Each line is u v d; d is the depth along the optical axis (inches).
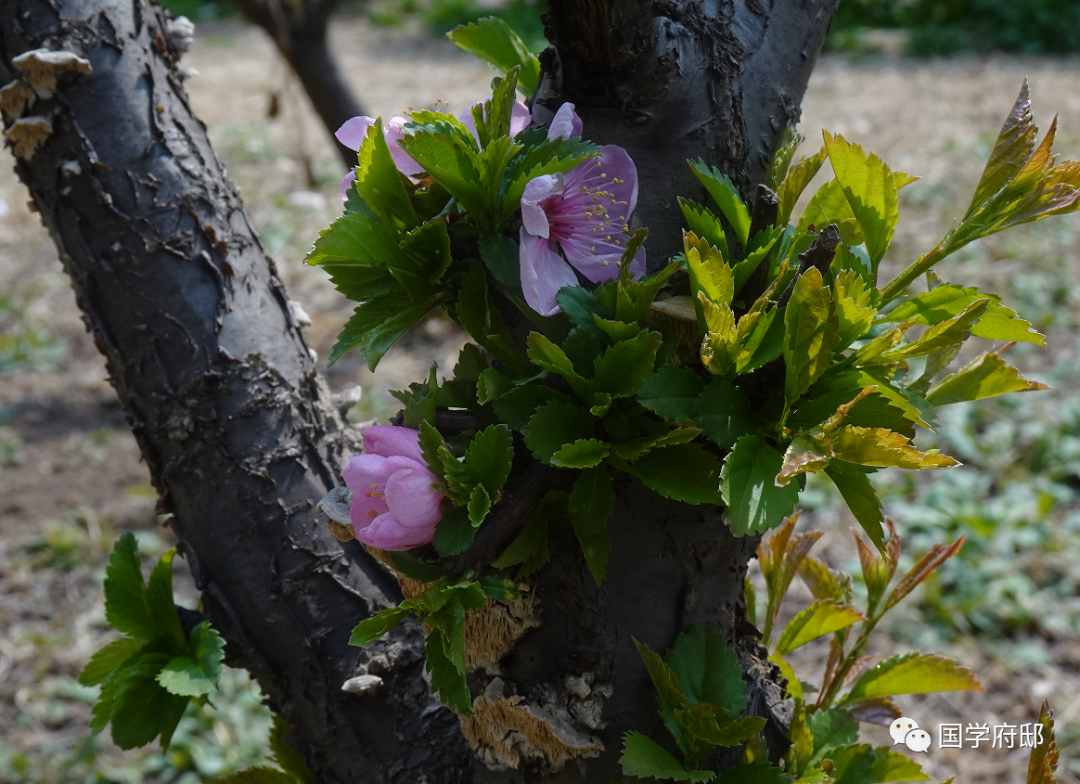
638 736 18.5
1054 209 17.7
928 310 18.3
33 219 114.3
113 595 20.9
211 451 20.8
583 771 19.1
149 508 67.4
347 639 20.8
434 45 187.3
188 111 21.6
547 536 18.4
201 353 20.9
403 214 18.2
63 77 20.6
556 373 18.0
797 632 20.7
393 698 20.7
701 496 17.6
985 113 128.1
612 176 18.2
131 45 21.1
